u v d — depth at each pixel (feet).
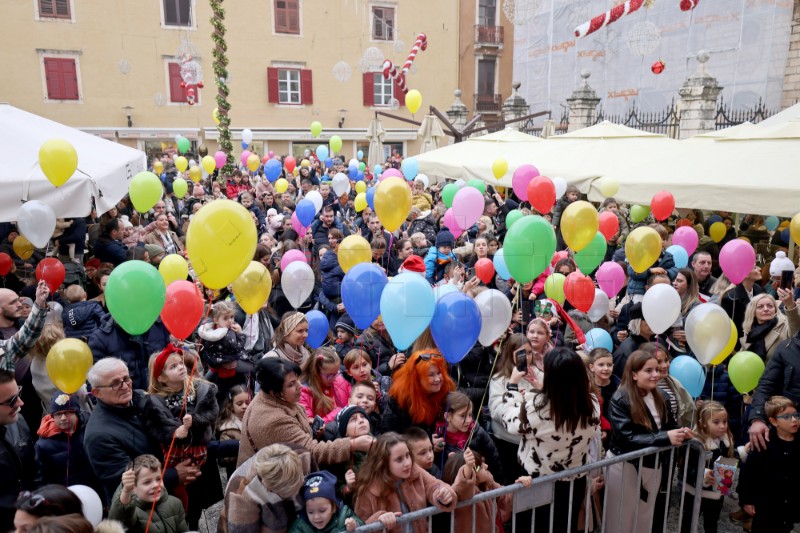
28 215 16.02
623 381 12.05
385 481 9.41
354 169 44.09
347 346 16.90
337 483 10.61
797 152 24.40
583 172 31.71
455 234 24.02
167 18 76.48
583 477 11.71
